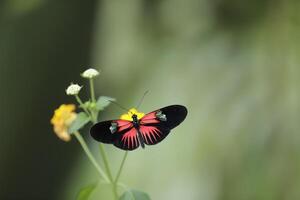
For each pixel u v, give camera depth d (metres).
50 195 2.99
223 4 2.72
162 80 2.62
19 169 3.04
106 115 2.65
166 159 2.39
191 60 2.63
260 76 2.46
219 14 2.73
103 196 2.34
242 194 2.25
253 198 2.22
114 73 2.85
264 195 2.22
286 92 2.37
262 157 2.28
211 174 2.32
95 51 2.99
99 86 2.89
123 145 1.26
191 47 2.70
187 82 2.56
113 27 2.97
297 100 2.33
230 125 2.38
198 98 2.50
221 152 2.34
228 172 2.31
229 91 2.47
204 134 2.40
